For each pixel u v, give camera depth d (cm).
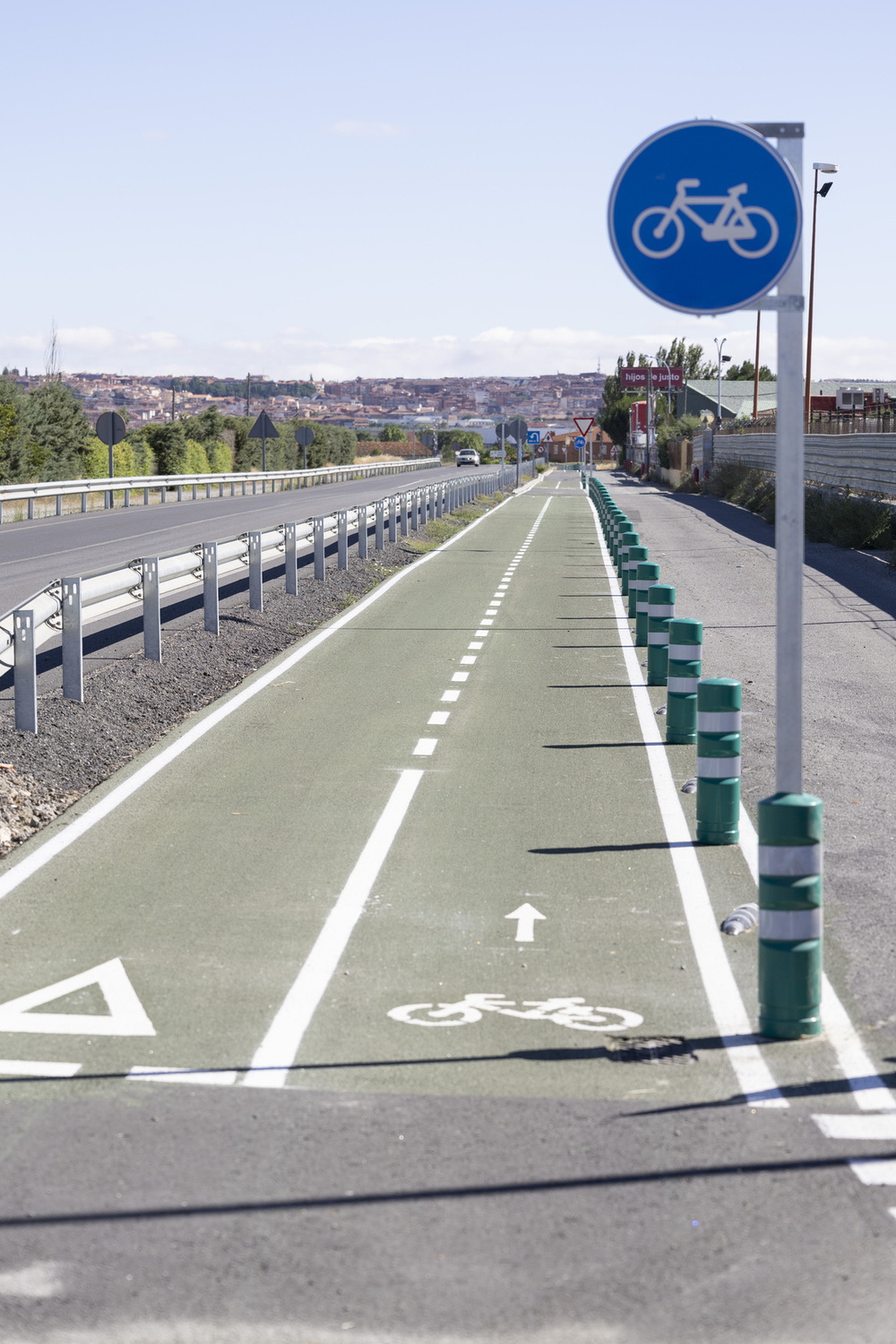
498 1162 460
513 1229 416
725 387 13125
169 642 1638
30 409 5097
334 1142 475
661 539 3753
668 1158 462
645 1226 417
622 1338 362
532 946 687
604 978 643
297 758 1116
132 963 660
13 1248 405
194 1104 508
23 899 758
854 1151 467
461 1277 389
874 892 775
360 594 2375
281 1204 431
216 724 1254
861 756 1134
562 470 14962
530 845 870
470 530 4125
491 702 1373
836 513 3284
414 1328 365
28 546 2883
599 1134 481
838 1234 412
